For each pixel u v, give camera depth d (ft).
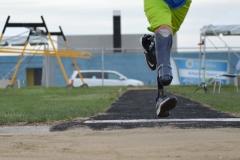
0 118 57.21
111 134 40.81
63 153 32.55
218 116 58.39
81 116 61.41
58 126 49.14
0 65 257.96
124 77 238.68
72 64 260.83
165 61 30.50
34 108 74.79
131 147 34.17
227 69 203.92
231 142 35.27
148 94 124.47
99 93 131.54
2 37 167.94
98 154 31.99
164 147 33.71
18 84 188.85
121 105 83.05
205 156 30.35
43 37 177.68
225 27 127.95
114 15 328.70
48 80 200.54
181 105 80.33
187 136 38.70
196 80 209.36
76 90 154.71
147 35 34.73
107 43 337.52
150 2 31.76
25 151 33.42
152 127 46.01
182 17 33.88
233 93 120.88
